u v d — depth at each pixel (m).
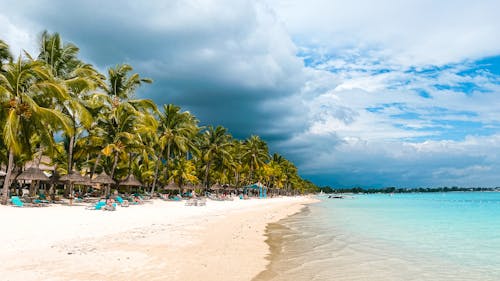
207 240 14.94
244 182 88.50
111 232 15.06
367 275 10.22
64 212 21.62
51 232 13.96
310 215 34.69
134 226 17.52
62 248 11.11
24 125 25.34
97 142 35.31
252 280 9.20
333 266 11.27
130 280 8.27
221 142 61.16
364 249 14.61
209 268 9.99
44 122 26.08
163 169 52.75
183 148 46.09
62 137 41.50
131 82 37.75
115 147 34.22
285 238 17.41
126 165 46.53
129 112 35.69
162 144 44.25
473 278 10.16
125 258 10.31
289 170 124.00
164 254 11.32
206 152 59.72
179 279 8.64
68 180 29.86
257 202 57.41
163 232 16.16
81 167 45.88
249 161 76.19
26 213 19.89
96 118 34.78
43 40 30.72
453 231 21.30
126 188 47.25
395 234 19.58
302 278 9.70
